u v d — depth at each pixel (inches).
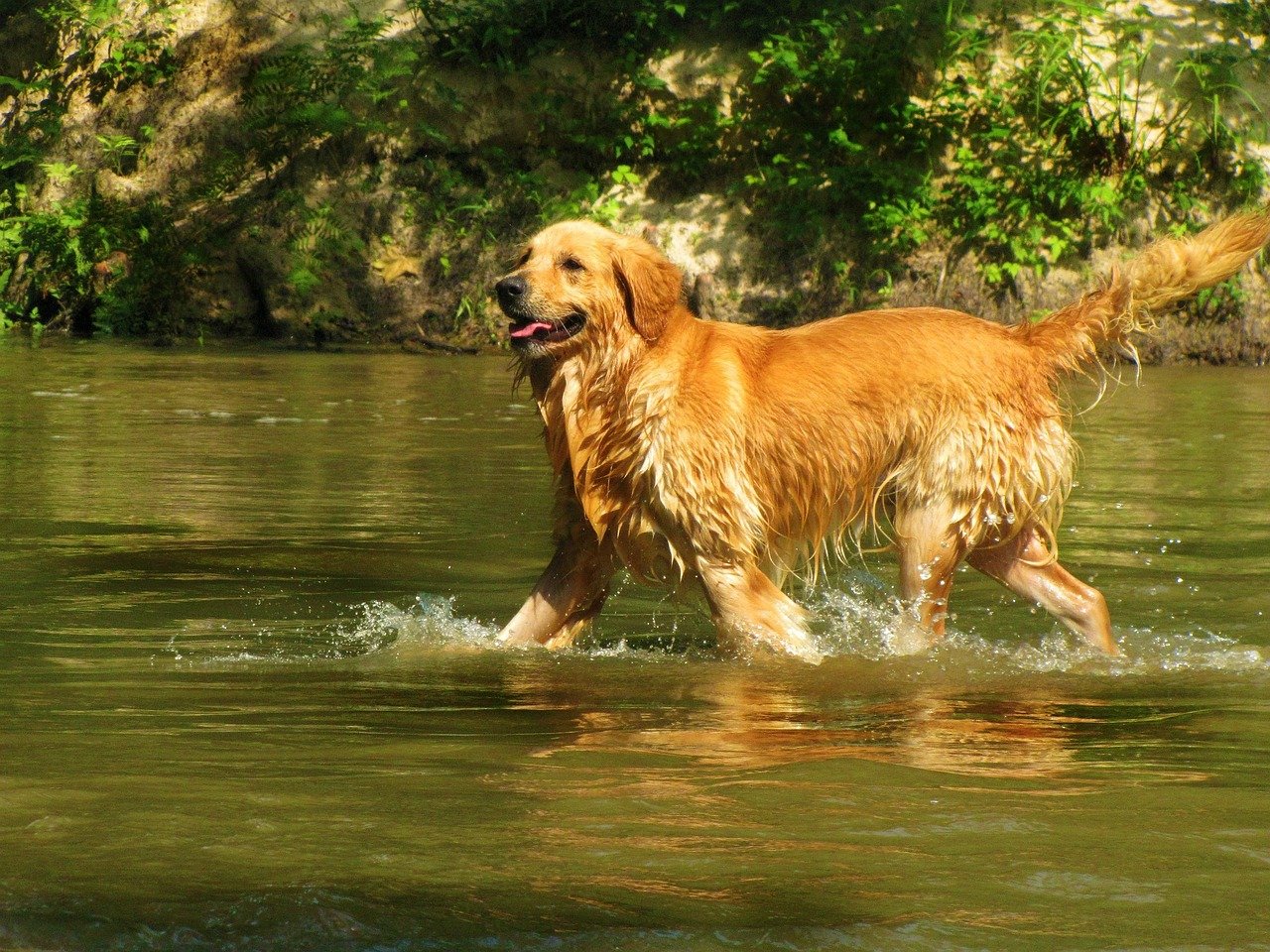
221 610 369.7
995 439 368.8
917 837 187.9
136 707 269.9
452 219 1305.4
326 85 1353.3
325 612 371.2
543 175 1336.1
